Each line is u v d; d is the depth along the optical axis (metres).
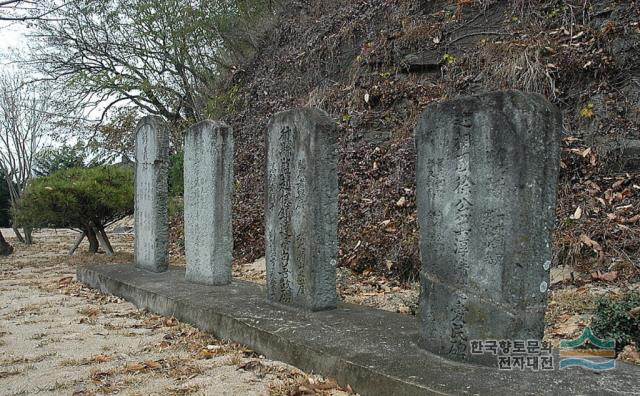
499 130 3.63
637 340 4.20
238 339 5.02
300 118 5.38
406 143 9.73
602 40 8.70
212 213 6.84
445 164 3.93
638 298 4.39
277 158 5.65
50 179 11.76
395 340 4.32
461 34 10.66
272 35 15.66
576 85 8.70
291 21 15.23
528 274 3.55
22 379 4.29
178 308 6.02
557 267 6.76
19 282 9.05
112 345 5.21
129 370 4.43
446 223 3.91
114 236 19.73
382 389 3.55
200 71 17.17
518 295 3.55
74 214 11.71
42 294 7.96
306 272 5.32
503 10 10.54
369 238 8.59
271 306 5.58
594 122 8.21
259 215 11.24
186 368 4.44
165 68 17.61
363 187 9.78
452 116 3.89
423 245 4.09
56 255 13.03
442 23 11.02
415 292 6.90
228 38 16.61
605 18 9.03
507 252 3.59
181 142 17.89
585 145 8.01
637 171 7.46
